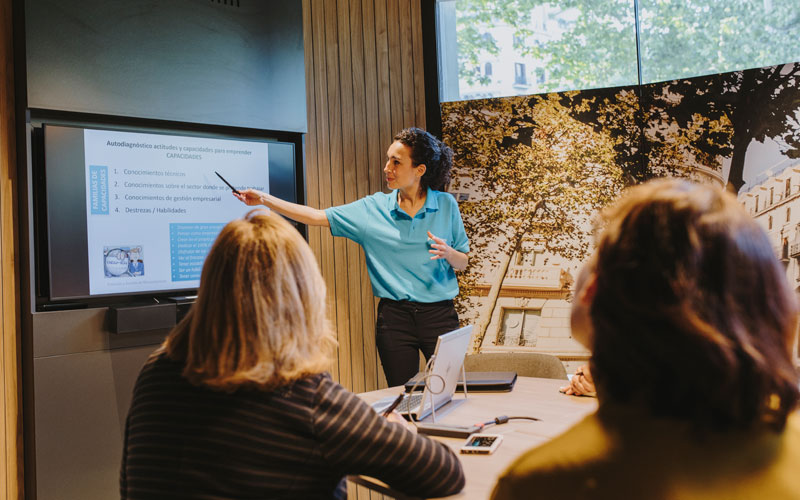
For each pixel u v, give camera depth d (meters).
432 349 3.21
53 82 2.70
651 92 4.00
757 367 0.57
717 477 0.58
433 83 4.25
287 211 3.18
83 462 2.70
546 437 1.69
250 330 1.12
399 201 3.32
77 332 2.71
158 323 2.84
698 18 3.95
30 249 2.66
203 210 3.16
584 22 4.16
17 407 2.67
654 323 0.60
